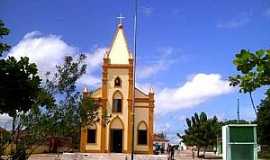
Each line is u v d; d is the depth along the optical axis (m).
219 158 68.62
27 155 19.89
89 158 55.84
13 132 19.16
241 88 6.48
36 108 19.50
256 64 6.26
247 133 15.16
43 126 20.12
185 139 80.50
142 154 63.69
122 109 65.38
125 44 67.44
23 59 13.86
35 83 14.10
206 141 75.00
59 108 21.25
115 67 66.06
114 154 61.84
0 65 13.42
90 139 64.06
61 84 21.81
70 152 52.56
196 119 77.31
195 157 72.75
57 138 21.59
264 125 51.72
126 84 65.81
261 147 58.84
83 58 31.52
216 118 77.62
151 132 64.94
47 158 50.41
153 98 65.56
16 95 13.68
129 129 64.69
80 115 22.09
